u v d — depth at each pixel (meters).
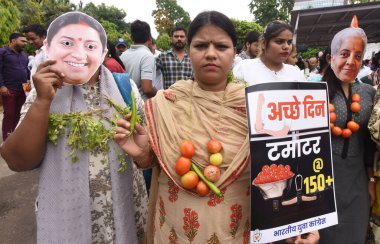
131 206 1.70
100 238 1.61
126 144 1.37
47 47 1.47
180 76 4.38
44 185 1.50
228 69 1.35
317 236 1.39
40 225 1.50
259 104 1.22
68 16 1.46
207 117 1.34
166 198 1.40
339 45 2.07
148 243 1.65
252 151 1.21
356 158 2.12
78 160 1.51
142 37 3.92
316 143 1.35
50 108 1.47
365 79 5.11
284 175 1.27
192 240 1.33
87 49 1.48
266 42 2.69
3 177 4.32
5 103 5.45
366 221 2.16
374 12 7.18
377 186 2.19
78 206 1.52
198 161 1.30
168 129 1.33
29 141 1.36
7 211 3.41
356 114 2.10
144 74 3.75
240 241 1.36
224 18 1.30
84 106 1.55
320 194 1.36
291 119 1.28
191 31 1.33
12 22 7.94
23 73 5.55
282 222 1.28
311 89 1.33
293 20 8.06
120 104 1.65
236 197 1.33
